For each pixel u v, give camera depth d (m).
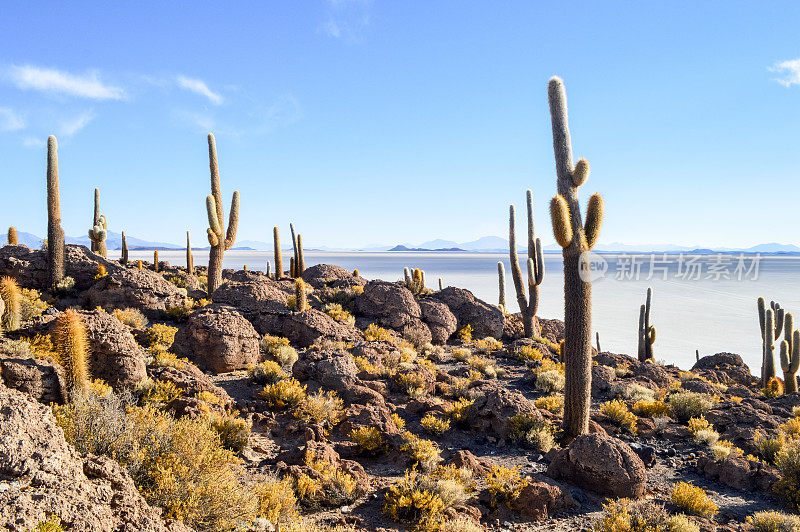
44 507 4.26
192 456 6.24
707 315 91.50
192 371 14.08
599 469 9.66
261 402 13.09
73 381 9.73
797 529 8.06
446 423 12.59
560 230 12.09
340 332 21.52
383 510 8.05
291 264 35.06
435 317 26.45
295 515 7.13
